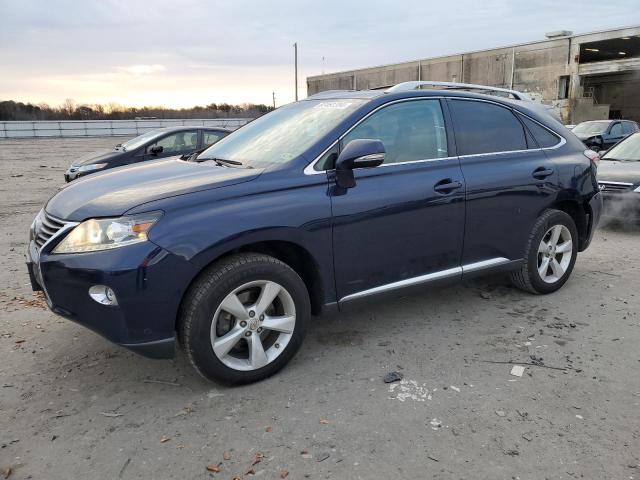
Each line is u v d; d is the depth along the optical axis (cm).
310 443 273
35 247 332
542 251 472
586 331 409
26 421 296
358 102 387
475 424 288
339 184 347
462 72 4472
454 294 490
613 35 3419
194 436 281
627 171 759
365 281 369
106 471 255
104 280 284
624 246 678
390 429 284
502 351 375
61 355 374
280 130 402
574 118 3681
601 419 293
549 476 248
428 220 386
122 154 1044
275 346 338
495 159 430
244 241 311
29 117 8462
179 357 371
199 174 347
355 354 371
